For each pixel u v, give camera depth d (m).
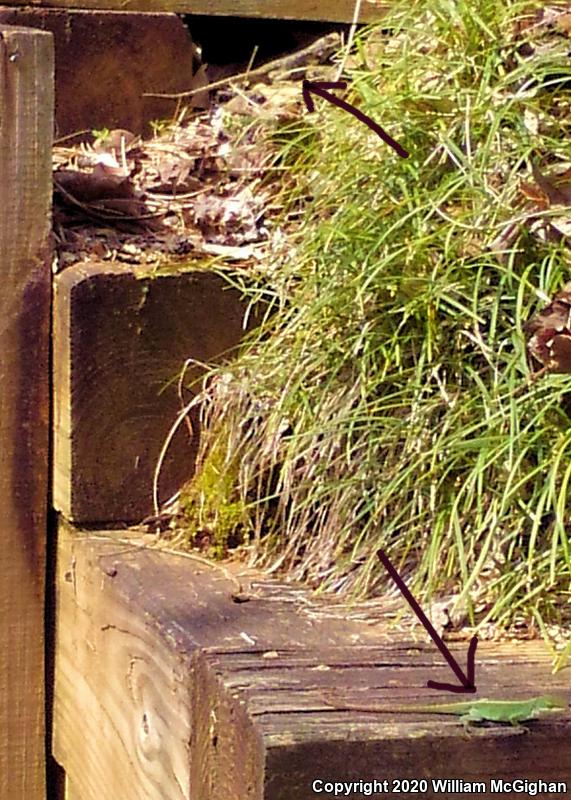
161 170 1.87
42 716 1.79
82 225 1.80
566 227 1.58
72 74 1.93
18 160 1.71
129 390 1.71
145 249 1.78
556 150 1.63
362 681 1.38
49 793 1.80
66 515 1.72
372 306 1.64
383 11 2.06
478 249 1.60
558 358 1.52
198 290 1.72
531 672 1.41
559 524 1.45
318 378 1.67
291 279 1.74
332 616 1.52
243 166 1.88
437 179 1.67
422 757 1.31
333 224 1.68
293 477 1.66
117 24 1.94
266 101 1.95
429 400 1.58
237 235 1.82
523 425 1.52
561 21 1.72
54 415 1.74
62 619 1.75
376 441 1.59
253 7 2.01
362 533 1.58
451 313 1.57
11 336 1.72
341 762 1.30
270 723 1.31
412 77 1.73
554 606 1.51
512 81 1.69
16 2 1.90
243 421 1.69
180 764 1.44
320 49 2.06
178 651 1.45
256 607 1.54
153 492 1.73
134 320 1.71
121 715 1.58
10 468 1.74
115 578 1.62
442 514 1.53
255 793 1.30
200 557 1.67
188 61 1.98
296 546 1.65
